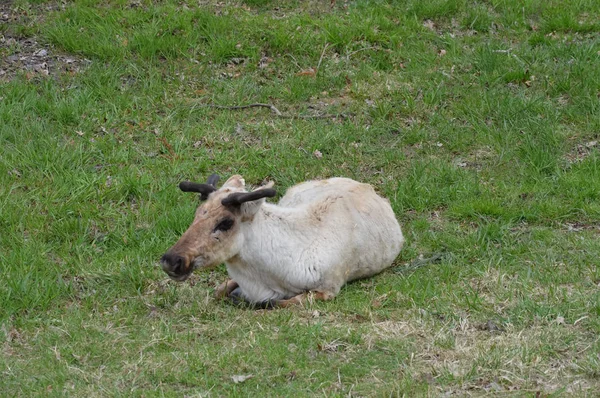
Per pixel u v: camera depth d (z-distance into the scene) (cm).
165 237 2527
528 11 3938
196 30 3647
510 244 2497
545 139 3055
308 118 3238
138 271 2311
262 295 2198
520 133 3122
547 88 3372
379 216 2383
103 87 3294
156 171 2894
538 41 3716
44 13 3753
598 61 3497
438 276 2323
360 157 3023
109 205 2723
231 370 1833
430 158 3020
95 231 2577
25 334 2023
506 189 2806
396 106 3294
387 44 3666
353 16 3794
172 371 1828
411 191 2788
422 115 3250
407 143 3106
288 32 3656
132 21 3662
